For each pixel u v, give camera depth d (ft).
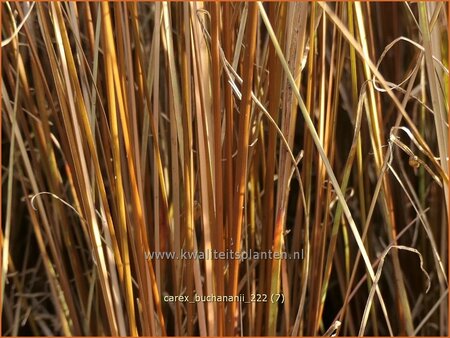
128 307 1.49
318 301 1.54
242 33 1.43
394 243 1.56
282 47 1.44
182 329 1.59
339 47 1.51
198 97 1.43
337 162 1.67
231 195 1.46
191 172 1.47
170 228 1.59
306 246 1.49
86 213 1.47
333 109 1.53
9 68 1.62
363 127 1.64
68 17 1.49
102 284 1.50
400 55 1.68
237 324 1.59
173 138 1.48
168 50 1.45
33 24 1.62
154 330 1.50
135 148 1.46
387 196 1.56
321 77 1.47
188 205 1.48
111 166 1.51
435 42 1.46
